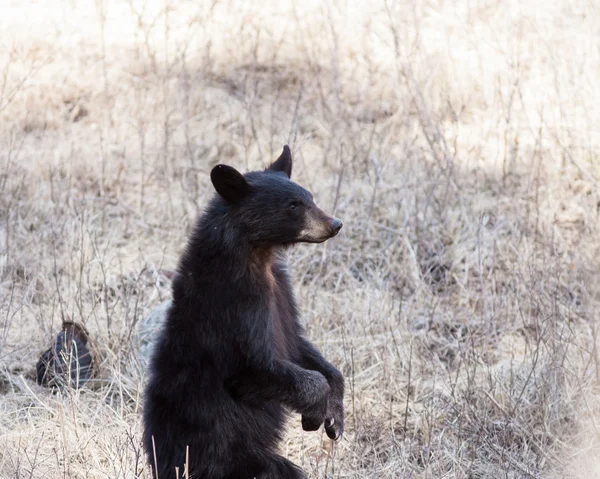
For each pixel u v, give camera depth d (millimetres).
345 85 16297
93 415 9312
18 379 9969
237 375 7324
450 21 18484
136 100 15789
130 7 18797
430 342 10867
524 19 18391
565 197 13594
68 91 16016
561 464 8672
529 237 12617
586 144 14688
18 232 12617
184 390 7406
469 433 9055
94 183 14016
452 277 12141
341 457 8906
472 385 9516
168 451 7473
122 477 8039
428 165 13969
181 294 7441
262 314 7285
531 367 9953
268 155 14688
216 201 7547
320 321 10695
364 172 14133
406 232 12555
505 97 15984
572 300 11484
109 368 9969
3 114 15203
